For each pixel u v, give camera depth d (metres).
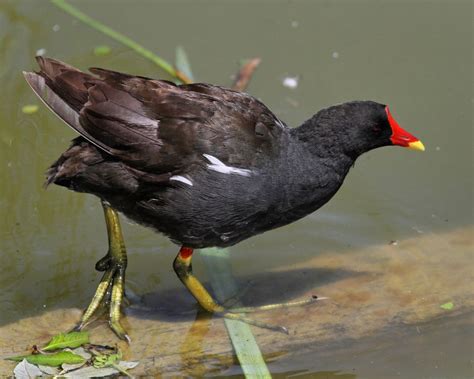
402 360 10.33
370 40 15.77
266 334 10.61
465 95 14.59
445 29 15.98
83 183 10.18
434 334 10.69
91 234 12.25
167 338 10.54
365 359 10.36
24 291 11.20
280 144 10.23
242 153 9.95
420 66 15.18
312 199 10.44
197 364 10.18
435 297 11.19
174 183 9.91
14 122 14.08
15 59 15.12
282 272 11.70
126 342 10.40
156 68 15.16
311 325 10.76
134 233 12.36
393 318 10.88
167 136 9.87
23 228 12.29
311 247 12.16
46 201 12.80
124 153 9.88
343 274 11.64
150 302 11.18
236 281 11.53
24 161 13.43
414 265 11.76
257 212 10.13
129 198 10.16
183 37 15.81
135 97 10.04
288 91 14.70
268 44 15.67
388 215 12.65
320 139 10.29
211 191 9.88
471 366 10.20
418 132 13.93
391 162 13.63
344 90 14.68
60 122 14.17
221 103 10.21
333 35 15.88
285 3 16.70
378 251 12.04
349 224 12.52
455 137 13.88
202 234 10.25
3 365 9.96
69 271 11.56
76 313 10.88
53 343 10.02
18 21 15.84
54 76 10.09
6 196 12.82
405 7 16.58
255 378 9.79
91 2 16.56
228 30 16.00
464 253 11.95
